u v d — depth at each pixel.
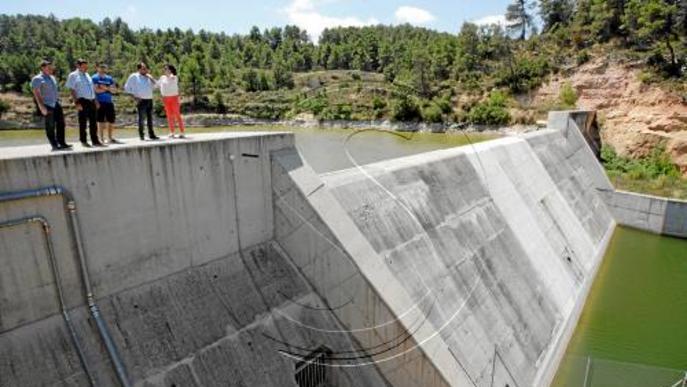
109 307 10.02
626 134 47.25
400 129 71.06
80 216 9.44
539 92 63.22
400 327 13.05
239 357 11.48
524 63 67.69
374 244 15.12
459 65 79.44
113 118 11.11
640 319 23.75
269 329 12.40
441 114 69.56
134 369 9.83
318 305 13.78
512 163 27.55
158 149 10.59
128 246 10.31
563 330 20.95
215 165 11.86
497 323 17.58
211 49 137.38
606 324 23.25
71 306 9.50
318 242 13.38
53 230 9.07
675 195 36.47
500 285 19.28
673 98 45.53
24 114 66.69
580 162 38.53
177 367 10.41
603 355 20.70
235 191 12.47
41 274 9.01
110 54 108.12
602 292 26.50
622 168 43.84
